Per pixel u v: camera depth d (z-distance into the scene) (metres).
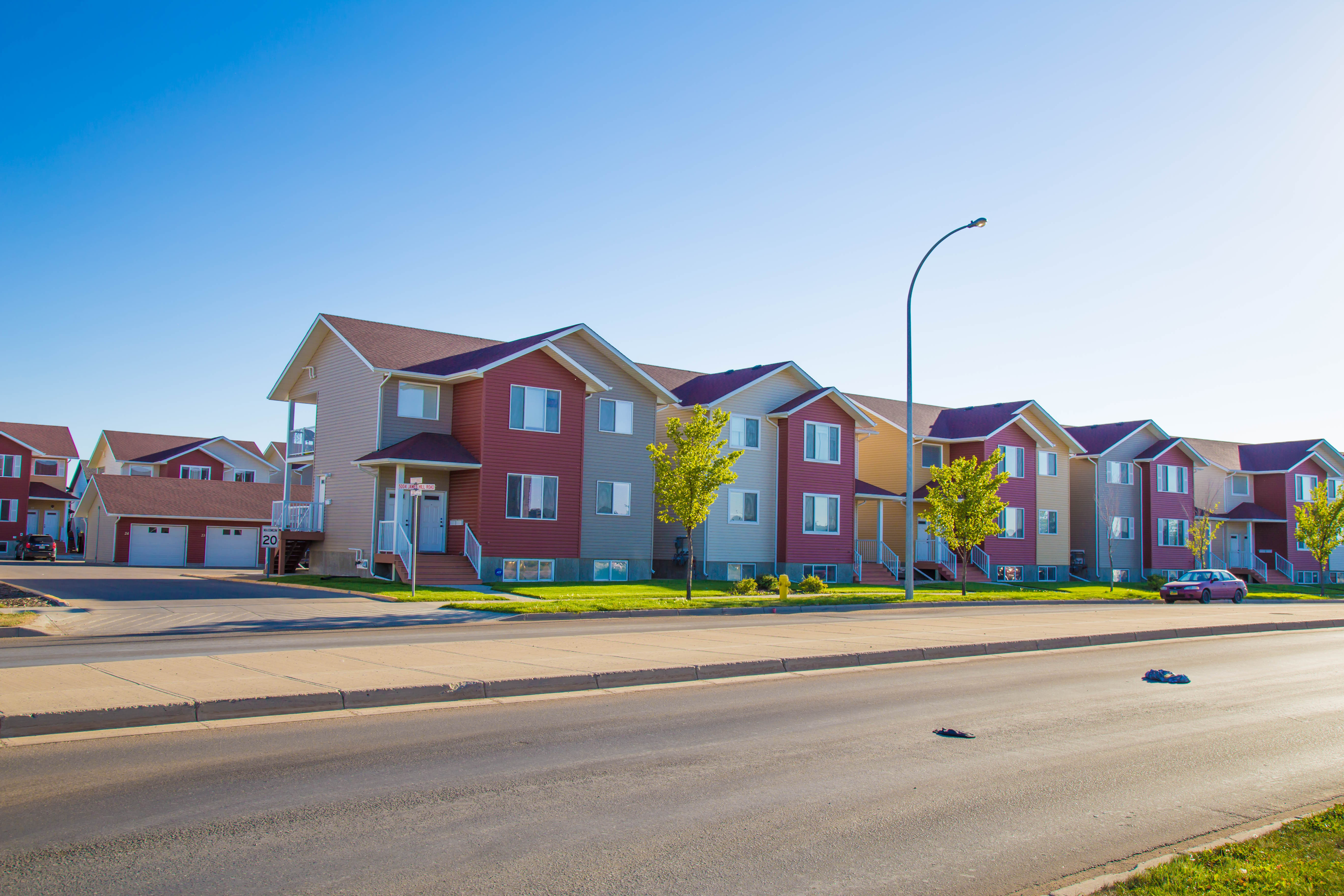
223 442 67.81
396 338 36.59
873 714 10.86
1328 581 64.19
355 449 34.88
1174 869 5.63
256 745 8.64
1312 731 10.40
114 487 52.72
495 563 32.69
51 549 54.84
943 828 6.73
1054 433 52.44
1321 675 15.07
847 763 8.50
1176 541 56.50
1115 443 54.69
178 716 9.53
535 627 20.86
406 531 33.38
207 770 7.73
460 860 5.84
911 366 32.62
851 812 7.03
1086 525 54.66
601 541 36.16
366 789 7.31
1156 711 11.51
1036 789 7.79
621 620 23.19
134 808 6.70
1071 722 10.63
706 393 40.44
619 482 36.78
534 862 5.85
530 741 9.10
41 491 63.19
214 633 18.27
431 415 34.34
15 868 5.53
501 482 33.03
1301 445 63.84
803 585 33.75
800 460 41.12
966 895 5.53
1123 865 6.08
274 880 5.44
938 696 12.22
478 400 33.12
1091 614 27.70
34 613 20.02
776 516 40.94
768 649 15.73
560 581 34.19
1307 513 52.97
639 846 6.19
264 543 36.81
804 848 6.23
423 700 10.98
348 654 14.00
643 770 8.07
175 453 65.88
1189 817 7.15
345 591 28.19
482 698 11.39
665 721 10.21
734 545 39.56
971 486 35.47
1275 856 5.92
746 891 5.48
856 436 44.12
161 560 52.44
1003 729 10.15
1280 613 30.48
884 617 24.86
